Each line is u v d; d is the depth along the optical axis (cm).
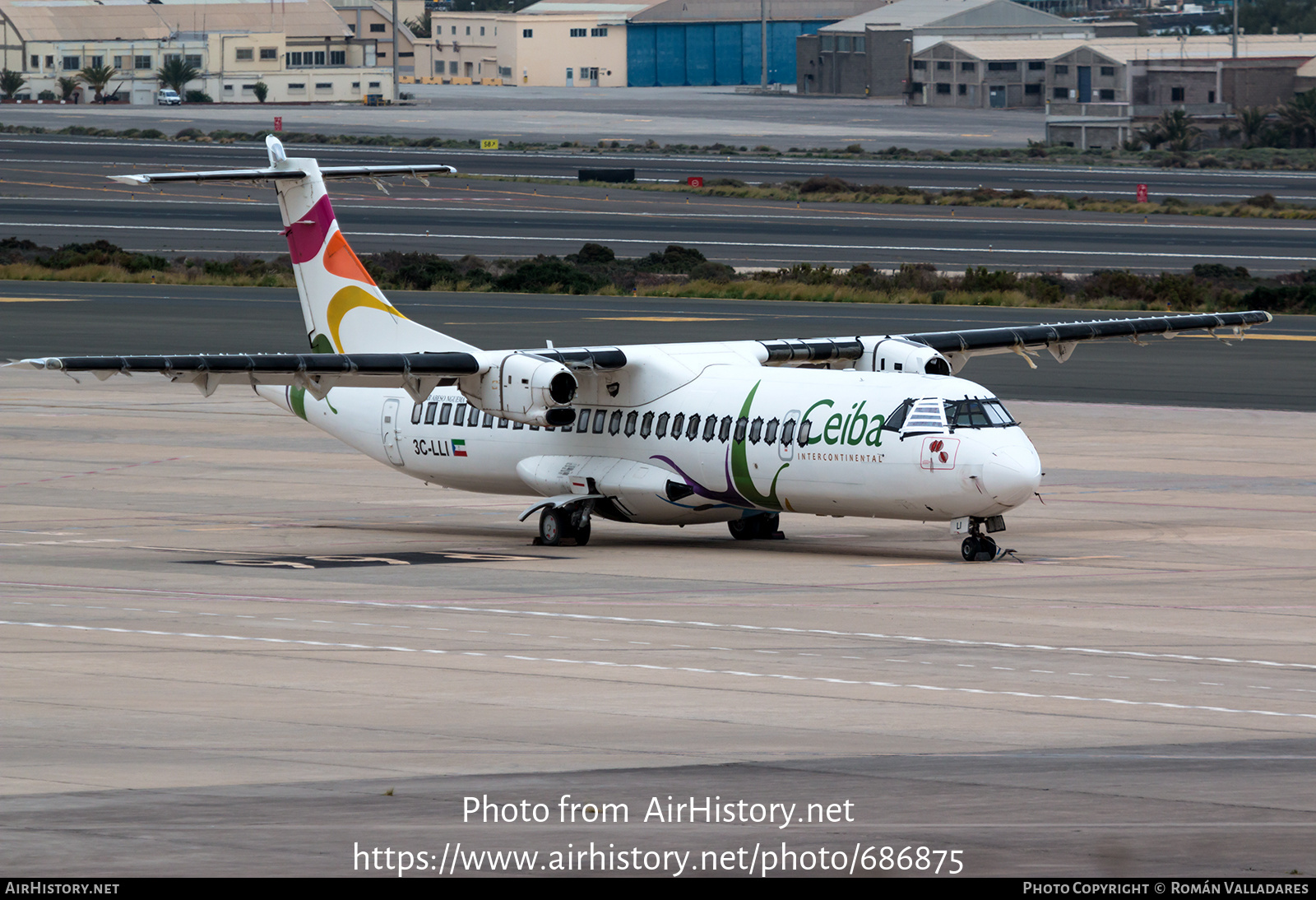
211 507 13525
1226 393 19788
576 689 7075
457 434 12462
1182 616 8900
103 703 6756
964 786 5388
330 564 10800
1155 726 6366
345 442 13288
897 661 7712
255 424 18200
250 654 7856
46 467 15438
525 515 11788
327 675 7369
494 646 8081
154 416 18650
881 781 5456
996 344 12850
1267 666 7612
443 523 12925
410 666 7569
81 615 8950
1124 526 12256
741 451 11175
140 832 4800
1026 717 6531
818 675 7362
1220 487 14025
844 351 12294
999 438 10419
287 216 13025
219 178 12406
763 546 11794
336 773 5559
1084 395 19762
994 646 8088
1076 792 5306
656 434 11575
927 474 10469
